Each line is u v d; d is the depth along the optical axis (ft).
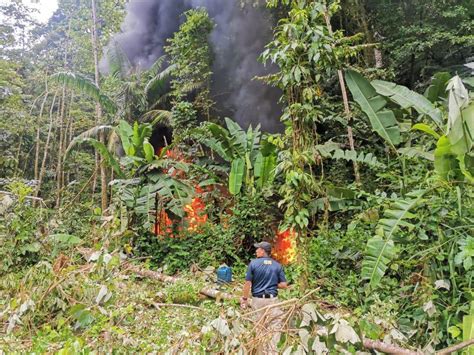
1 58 50.01
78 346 8.38
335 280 16.80
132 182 27.68
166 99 43.60
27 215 22.97
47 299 12.21
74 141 34.78
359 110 24.90
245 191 28.14
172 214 28.40
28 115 45.93
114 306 11.84
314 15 16.62
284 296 16.34
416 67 30.68
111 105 37.91
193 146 33.47
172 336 11.13
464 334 9.76
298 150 16.53
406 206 13.67
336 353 7.07
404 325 12.28
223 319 7.71
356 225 18.56
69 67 59.88
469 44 27.20
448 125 13.34
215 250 25.70
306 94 16.33
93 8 44.73
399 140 18.40
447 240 12.91
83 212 31.30
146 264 21.30
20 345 10.72
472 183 13.34
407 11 29.89
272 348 7.52
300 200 16.39
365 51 30.40
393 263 14.10
